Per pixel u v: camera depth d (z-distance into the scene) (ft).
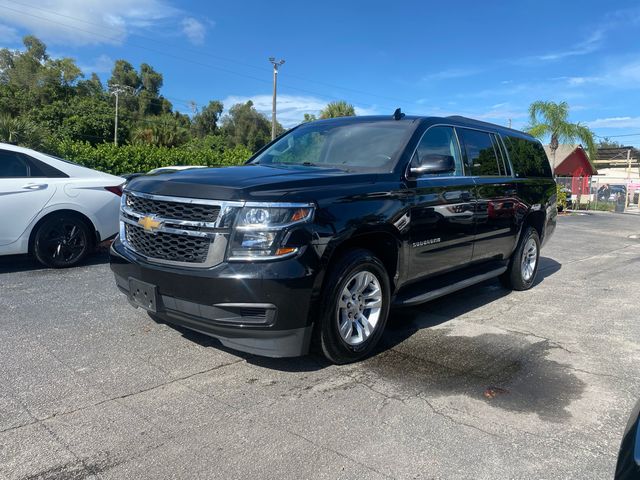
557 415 10.66
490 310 18.47
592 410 10.91
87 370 12.05
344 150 15.48
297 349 11.50
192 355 13.08
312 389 11.46
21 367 12.10
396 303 14.14
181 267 11.36
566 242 39.96
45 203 20.72
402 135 15.15
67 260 21.79
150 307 12.10
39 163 21.16
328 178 12.37
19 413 10.03
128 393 10.98
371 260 12.69
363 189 12.66
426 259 14.87
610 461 9.04
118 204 22.71
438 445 9.38
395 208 13.30
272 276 10.66
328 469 8.55
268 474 8.38
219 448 9.05
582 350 14.53
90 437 9.27
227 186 11.16
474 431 9.91
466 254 16.83
